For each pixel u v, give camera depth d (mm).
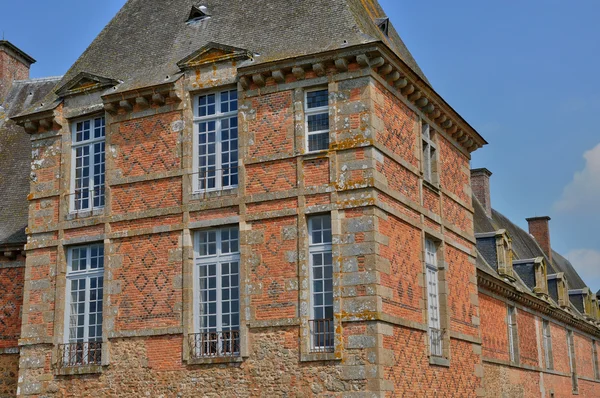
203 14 18656
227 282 16172
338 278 15023
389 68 16031
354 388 14461
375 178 15273
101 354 16750
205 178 16812
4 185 22141
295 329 15148
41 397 17188
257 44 17219
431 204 18188
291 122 16062
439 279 18281
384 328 14820
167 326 16250
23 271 20016
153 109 17406
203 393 15617
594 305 39969
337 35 16438
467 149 21125
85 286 17625
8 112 25016
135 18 19906
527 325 27688
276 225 15773
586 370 36438
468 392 18781
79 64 19688
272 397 15039
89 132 18375
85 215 17750
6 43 26000
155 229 16781
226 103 16984
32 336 17703
